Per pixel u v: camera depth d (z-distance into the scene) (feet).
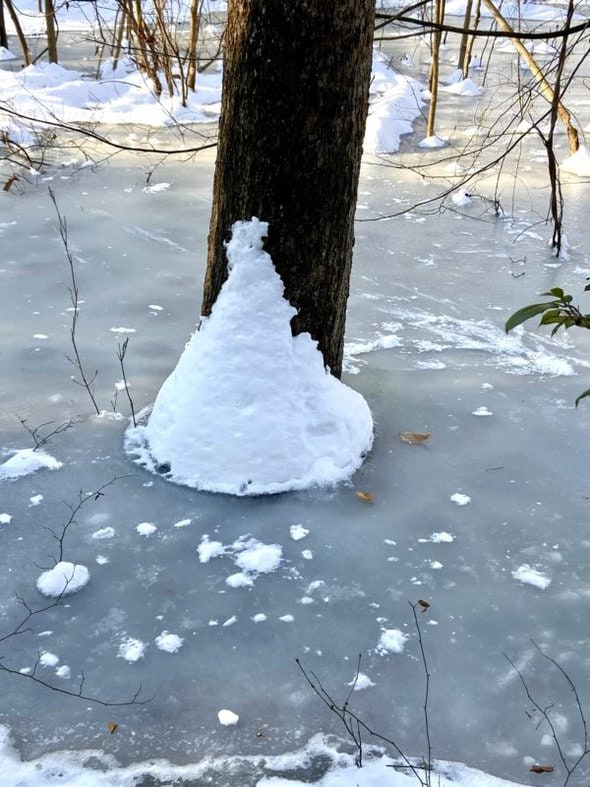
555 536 7.58
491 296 12.69
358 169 8.00
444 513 7.83
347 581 7.02
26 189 16.96
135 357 10.39
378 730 5.79
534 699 6.05
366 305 12.25
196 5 24.94
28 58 29.07
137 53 26.73
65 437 8.72
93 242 14.19
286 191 7.73
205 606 6.73
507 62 36.83
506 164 20.10
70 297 12.01
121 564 7.12
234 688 6.06
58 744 5.62
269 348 7.98
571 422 9.33
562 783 5.47
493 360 10.74
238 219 7.91
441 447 8.82
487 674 6.23
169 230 14.96
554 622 6.68
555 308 3.86
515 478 8.36
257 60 7.39
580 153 19.60
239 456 7.98
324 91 7.45
